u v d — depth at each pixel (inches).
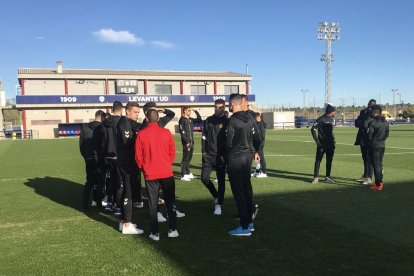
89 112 2009.1
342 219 254.2
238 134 225.9
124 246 211.8
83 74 2020.2
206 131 279.3
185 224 251.6
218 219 262.8
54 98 1937.7
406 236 218.2
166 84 2188.7
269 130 1872.5
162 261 188.1
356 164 530.0
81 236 231.5
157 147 219.5
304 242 210.5
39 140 1460.4
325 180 402.6
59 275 174.4
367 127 359.6
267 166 526.9
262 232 229.6
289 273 171.0
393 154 636.1
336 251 196.2
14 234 236.8
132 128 238.7
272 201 310.2
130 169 234.4
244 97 234.5
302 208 285.6
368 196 324.2
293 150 772.0
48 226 254.4
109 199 291.9
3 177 478.0
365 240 212.1
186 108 434.6
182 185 399.2
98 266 183.8
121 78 2066.9
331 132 385.7
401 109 3474.4
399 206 288.0
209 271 175.2
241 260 187.2
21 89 1964.8
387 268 174.4
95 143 297.0
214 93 2271.2
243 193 225.8
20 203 325.7
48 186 412.2
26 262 190.4
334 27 2155.5
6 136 1900.8
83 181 444.8
